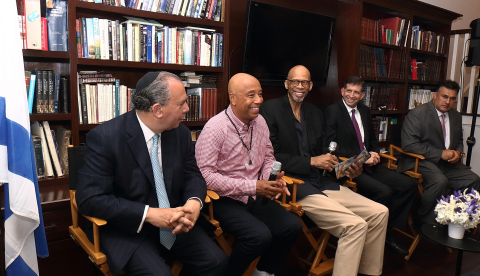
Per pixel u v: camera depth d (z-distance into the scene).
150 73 1.63
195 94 2.77
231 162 2.08
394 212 2.93
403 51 4.14
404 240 3.19
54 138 2.17
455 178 3.33
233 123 2.07
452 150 3.26
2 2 1.53
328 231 2.31
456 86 3.26
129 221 1.54
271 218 2.07
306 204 2.34
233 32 3.21
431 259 2.84
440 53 4.64
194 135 2.81
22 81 1.60
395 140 3.64
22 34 1.96
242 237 1.89
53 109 2.15
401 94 4.27
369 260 2.40
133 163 1.63
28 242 1.67
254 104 2.02
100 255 1.56
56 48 2.11
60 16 2.10
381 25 3.89
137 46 2.40
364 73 3.79
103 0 2.24
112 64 2.29
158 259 1.55
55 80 2.14
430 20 4.47
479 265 2.77
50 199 1.93
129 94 2.44
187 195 1.75
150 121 1.62
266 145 2.30
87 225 1.79
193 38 2.64
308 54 3.44
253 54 3.08
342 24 3.73
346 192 2.57
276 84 3.30
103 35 2.26
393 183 2.93
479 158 4.50
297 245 2.90
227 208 2.01
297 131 2.69
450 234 2.11
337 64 3.82
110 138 1.58
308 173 2.47
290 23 3.22
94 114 2.30
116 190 1.67
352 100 2.99
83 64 2.21
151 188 1.67
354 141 3.02
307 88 2.57
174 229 1.56
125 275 1.77
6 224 1.61
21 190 1.56
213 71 2.76
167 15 2.47
